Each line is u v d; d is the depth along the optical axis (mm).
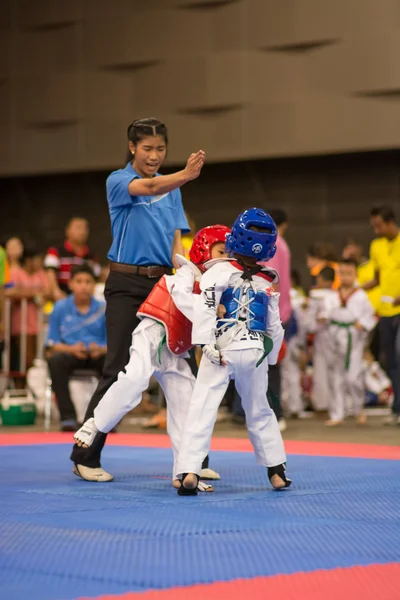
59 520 4160
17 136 18625
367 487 5301
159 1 17203
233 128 16672
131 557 3357
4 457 7117
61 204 18922
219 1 16672
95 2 17766
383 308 10945
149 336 5363
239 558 3334
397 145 15438
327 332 11320
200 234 5309
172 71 17125
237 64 16578
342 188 16672
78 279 10336
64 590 2898
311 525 4020
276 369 9953
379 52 15445
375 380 13992
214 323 4953
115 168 17797
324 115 15930
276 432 5234
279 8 16188
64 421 10023
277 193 17156
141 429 10570
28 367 12188
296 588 2926
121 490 5211
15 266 13523
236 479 5711
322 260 13797
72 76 18047
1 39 18656
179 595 2836
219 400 5059
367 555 3395
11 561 3301
